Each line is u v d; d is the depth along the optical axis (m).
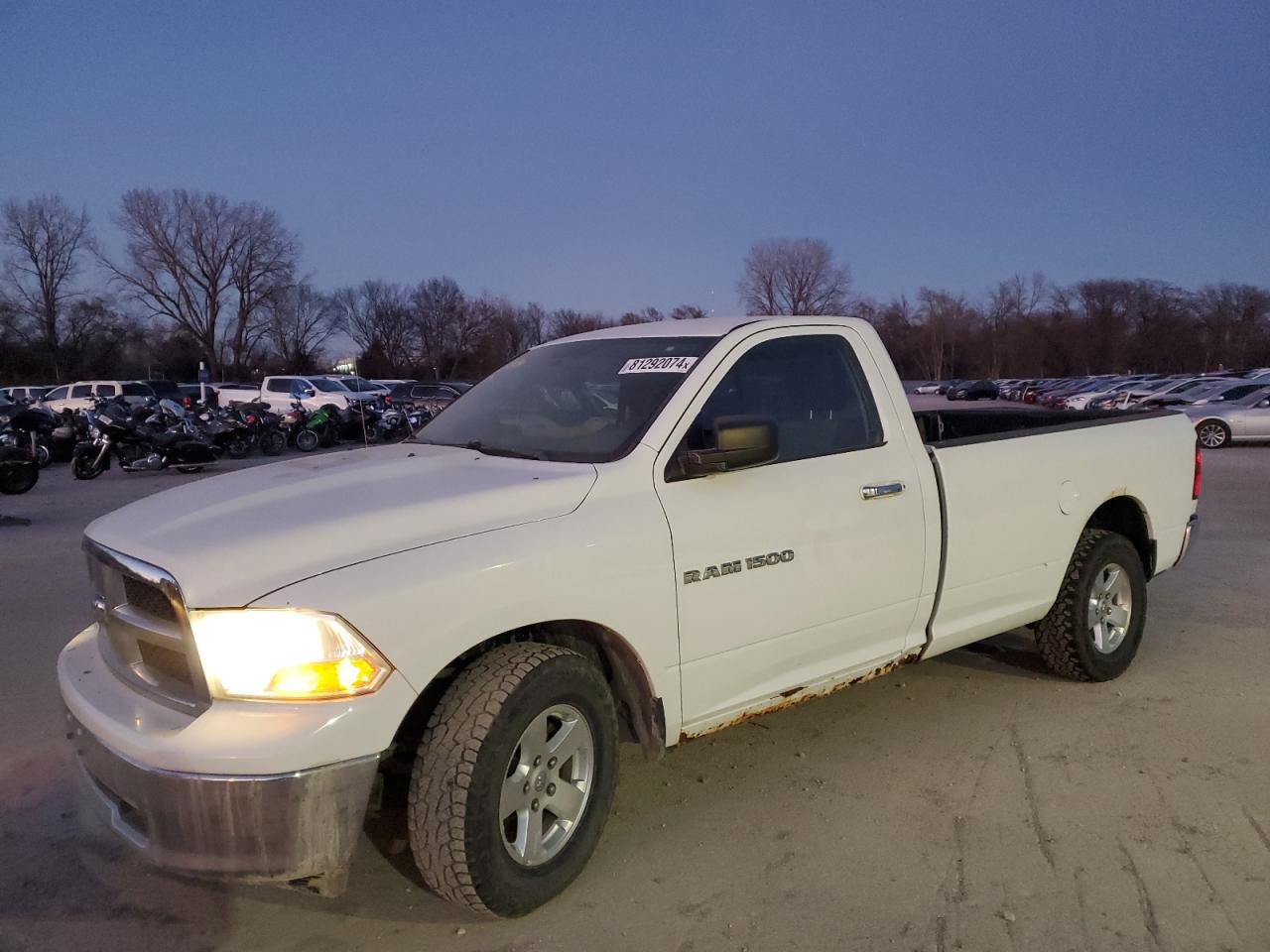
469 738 2.72
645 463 3.28
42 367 70.56
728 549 3.34
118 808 2.71
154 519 3.02
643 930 2.93
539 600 2.86
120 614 2.84
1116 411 5.90
